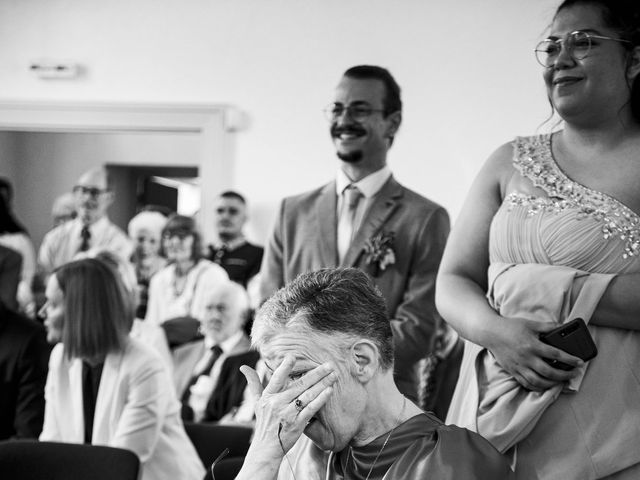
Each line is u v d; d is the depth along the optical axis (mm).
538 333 2293
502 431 2295
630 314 2289
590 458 2234
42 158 7418
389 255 3791
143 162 7344
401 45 7129
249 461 1833
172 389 4043
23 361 4309
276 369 1878
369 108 3906
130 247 7152
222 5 7367
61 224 7348
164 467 3867
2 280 7016
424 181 7027
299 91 7273
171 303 6629
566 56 2385
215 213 6871
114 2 7473
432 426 1921
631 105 2383
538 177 2445
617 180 2357
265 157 7277
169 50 7410
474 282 2539
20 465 3098
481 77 7020
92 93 7453
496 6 7023
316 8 7266
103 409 3887
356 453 1919
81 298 3871
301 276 1963
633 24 2355
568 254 2336
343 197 3939
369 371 1881
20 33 7535
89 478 3082
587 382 2279
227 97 7336
